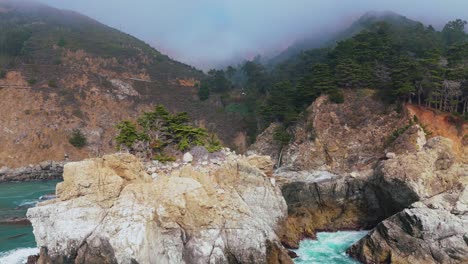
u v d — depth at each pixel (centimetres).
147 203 2958
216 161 4041
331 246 3884
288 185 5034
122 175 3262
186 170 3353
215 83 13125
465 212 3428
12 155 8825
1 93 10094
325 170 5803
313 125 6600
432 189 4084
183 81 14025
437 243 3234
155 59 15888
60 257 2877
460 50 6575
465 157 5297
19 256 3541
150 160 4253
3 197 6284
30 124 9638
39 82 11094
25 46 12812
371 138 6062
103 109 10981
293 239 3847
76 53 13462
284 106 7569
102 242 2805
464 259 3122
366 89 6838
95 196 3006
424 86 6066
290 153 6725
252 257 3027
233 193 3447
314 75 7456
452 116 5716
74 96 10969
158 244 2833
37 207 2925
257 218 3359
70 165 3092
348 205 4809
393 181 4259
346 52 8006
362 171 4988
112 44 15975
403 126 5794
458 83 5694
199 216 3016
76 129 10031
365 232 4388
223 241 3006
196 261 2856
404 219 3394
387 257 3353
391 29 10931
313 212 4775
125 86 12244
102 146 9988
